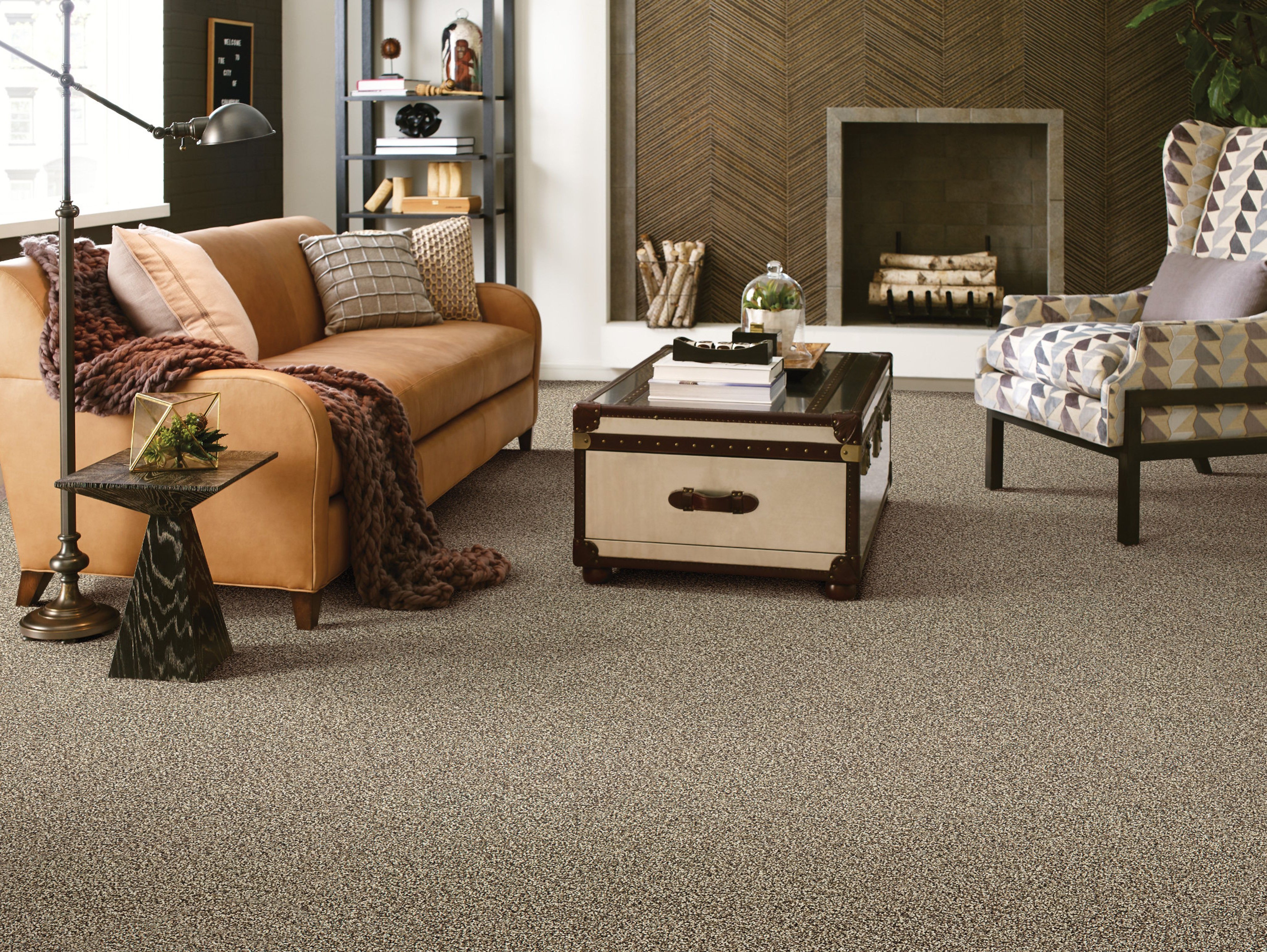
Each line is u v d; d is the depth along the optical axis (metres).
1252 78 5.02
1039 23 5.73
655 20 5.98
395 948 1.69
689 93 6.02
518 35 5.98
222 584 3.04
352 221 6.26
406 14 6.12
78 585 3.04
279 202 6.31
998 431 4.16
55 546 2.99
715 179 6.07
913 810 2.07
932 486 4.26
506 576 3.29
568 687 2.57
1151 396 3.50
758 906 1.79
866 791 2.13
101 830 2.00
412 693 2.55
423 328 4.34
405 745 2.31
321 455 2.82
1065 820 2.03
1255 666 2.68
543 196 6.11
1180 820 2.03
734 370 3.12
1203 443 3.58
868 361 3.77
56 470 2.95
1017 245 6.22
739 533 3.12
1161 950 1.68
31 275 2.98
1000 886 1.84
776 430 3.04
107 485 2.51
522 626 2.93
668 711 2.46
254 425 2.82
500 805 2.09
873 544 3.56
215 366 2.89
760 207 6.05
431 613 3.03
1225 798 2.10
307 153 6.29
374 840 1.97
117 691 2.56
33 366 2.93
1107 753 2.27
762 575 3.14
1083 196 5.85
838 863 1.91
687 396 3.16
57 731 2.36
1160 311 4.03
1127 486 3.54
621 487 3.17
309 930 1.73
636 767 2.22
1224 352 3.55
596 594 3.17
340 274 4.27
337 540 2.97
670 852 1.94
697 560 3.16
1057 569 3.36
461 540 3.63
